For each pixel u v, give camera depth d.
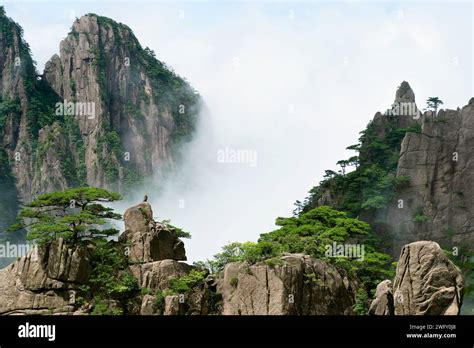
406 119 199.62
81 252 105.44
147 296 103.19
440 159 178.88
